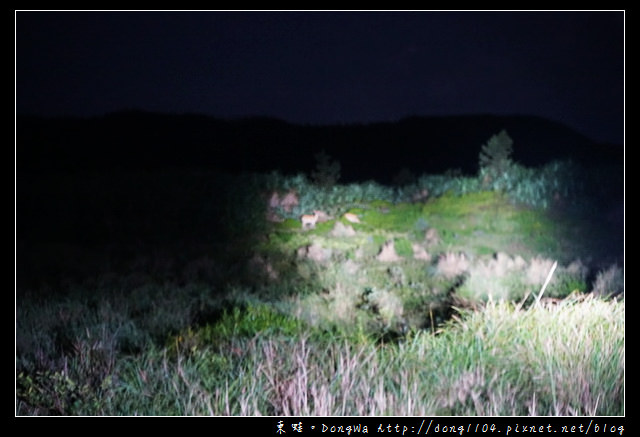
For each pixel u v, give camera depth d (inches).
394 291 460.4
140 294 401.1
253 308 318.7
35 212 836.6
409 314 379.2
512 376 195.5
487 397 179.5
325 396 171.9
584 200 930.7
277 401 176.2
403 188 1137.4
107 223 791.7
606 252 636.1
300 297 417.1
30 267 512.4
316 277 512.7
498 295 408.5
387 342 293.9
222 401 175.3
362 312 375.2
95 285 445.7
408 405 165.2
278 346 234.1
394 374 198.1
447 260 566.6
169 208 877.8
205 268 538.9
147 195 927.7
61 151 1786.4
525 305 333.4
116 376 201.0
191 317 322.3
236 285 460.4
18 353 237.8
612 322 237.1
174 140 2151.8
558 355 206.7
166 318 318.7
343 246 698.8
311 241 727.7
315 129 2503.7
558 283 459.5
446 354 222.5
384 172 2054.6
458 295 417.1
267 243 719.7
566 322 239.9
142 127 2208.4
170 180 995.9
